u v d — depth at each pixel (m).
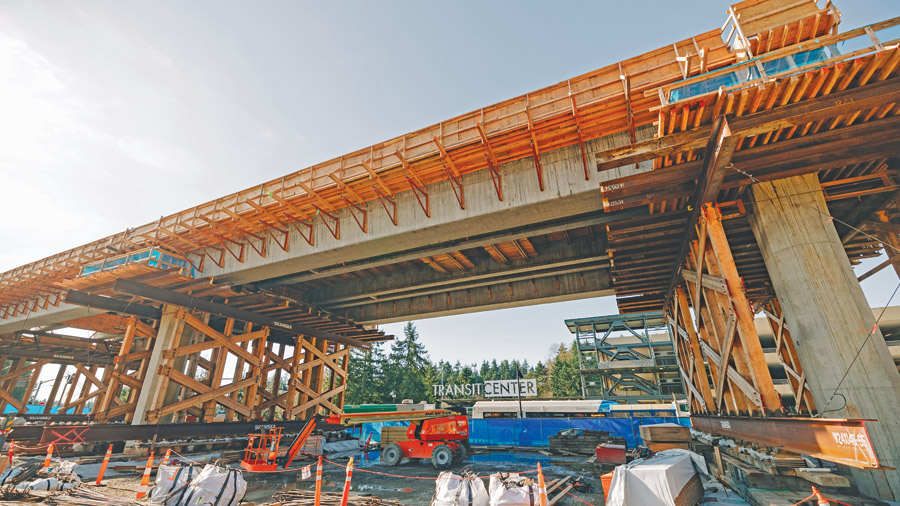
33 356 37.91
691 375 17.58
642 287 20.16
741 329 9.91
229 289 22.66
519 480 8.34
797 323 9.69
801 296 9.66
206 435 22.62
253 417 28.39
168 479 9.75
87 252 25.05
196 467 10.51
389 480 16.23
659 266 17.53
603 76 13.64
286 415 28.77
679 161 11.21
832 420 6.63
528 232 17.86
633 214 14.16
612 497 8.86
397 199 18.00
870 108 8.55
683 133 9.79
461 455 20.59
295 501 10.20
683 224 13.98
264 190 19.52
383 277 27.20
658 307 22.58
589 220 16.55
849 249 14.66
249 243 21.55
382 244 18.14
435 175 16.73
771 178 10.45
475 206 16.00
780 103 8.76
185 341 25.12
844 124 9.23
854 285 9.34
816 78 8.24
